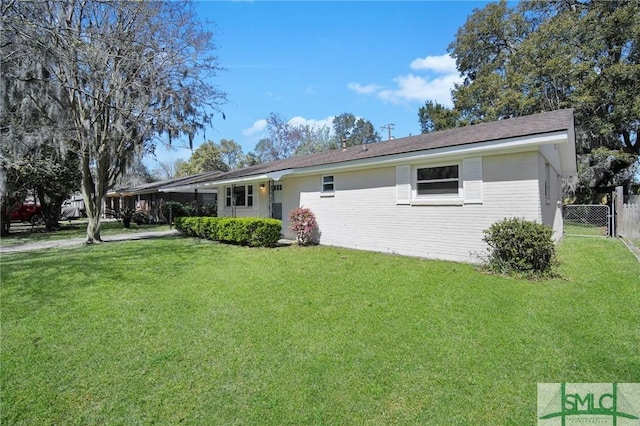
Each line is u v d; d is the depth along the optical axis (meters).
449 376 3.17
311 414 2.71
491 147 7.05
